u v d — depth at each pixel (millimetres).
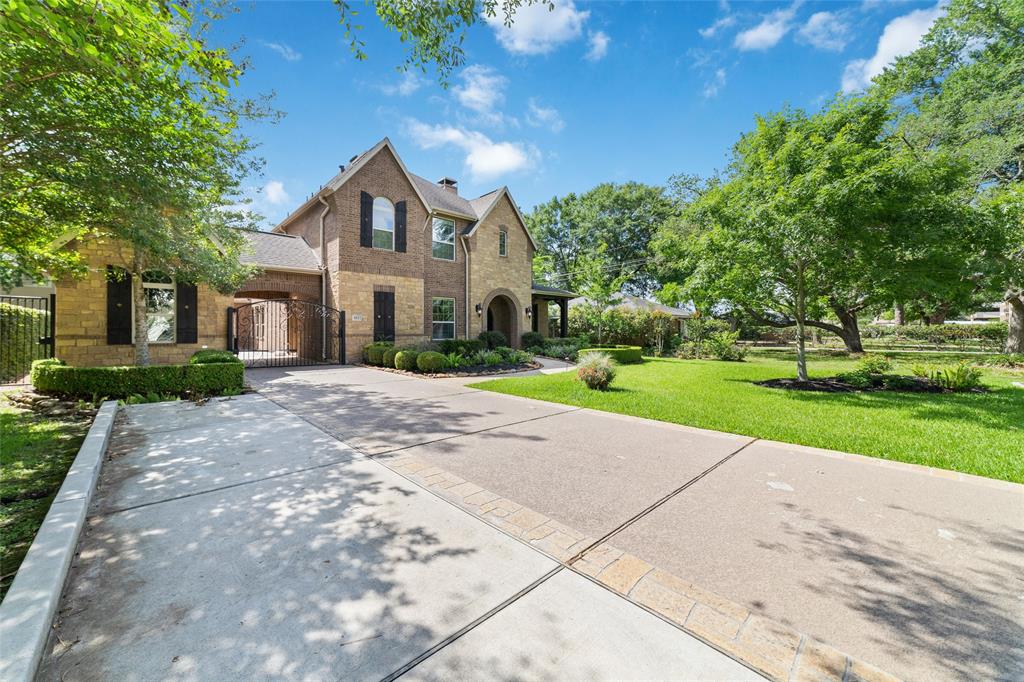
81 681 1740
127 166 5855
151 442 5289
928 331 29328
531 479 4203
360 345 15359
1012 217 10156
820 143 9148
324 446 5199
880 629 2137
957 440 5551
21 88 4691
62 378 7711
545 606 2277
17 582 2189
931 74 20125
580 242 40344
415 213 17031
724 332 22469
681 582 2525
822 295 12578
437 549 2854
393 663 1871
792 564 2738
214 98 6648
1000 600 2381
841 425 6418
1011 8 16797
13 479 4133
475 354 15766
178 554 2742
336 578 2500
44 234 7250
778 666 1878
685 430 6207
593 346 22156
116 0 3910
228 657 1892
